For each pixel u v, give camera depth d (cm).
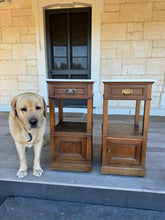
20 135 144
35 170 158
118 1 320
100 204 146
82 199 146
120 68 350
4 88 398
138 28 327
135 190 136
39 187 149
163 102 355
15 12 351
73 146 158
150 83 135
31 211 139
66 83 145
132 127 174
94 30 337
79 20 351
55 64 381
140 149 149
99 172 161
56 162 163
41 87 381
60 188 146
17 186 152
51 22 359
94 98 371
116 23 329
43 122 152
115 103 370
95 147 212
